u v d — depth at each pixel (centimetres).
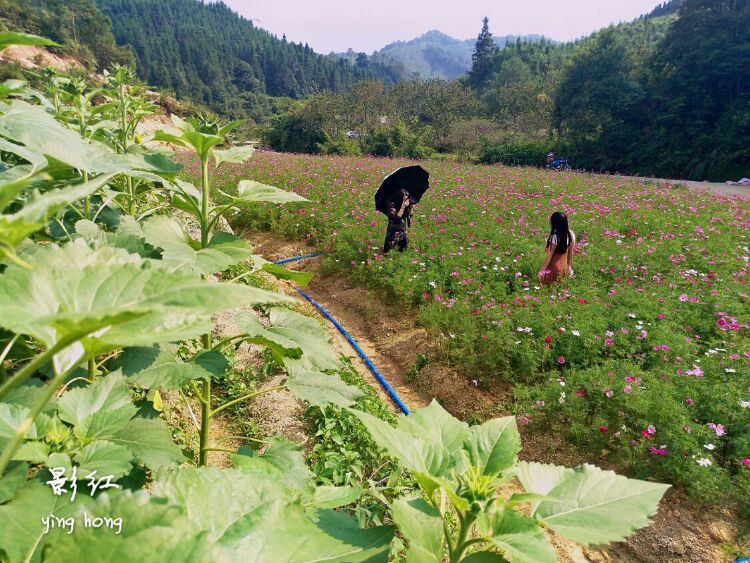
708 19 3431
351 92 5206
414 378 598
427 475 106
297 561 97
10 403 149
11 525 113
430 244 941
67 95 398
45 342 75
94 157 171
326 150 4172
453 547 110
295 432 420
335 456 379
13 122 136
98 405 163
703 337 629
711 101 3219
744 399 458
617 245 948
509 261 843
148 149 348
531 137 4344
